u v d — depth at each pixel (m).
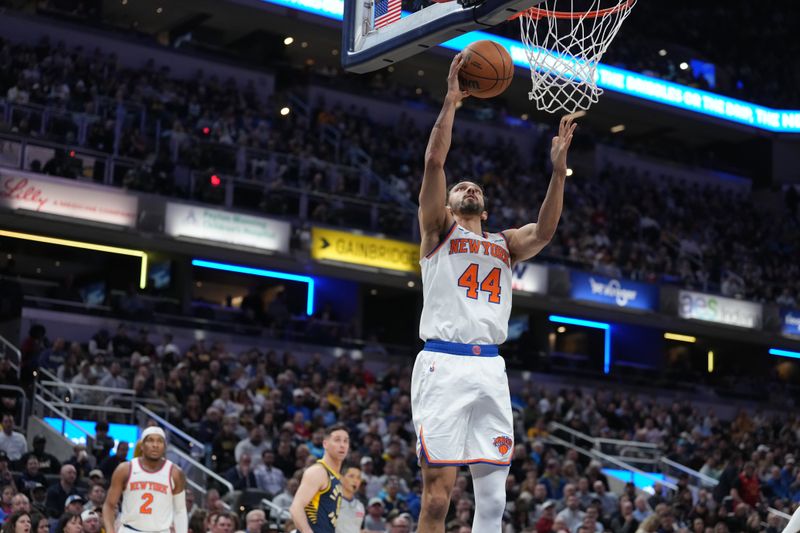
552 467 17.95
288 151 27.78
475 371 5.12
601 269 28.91
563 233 29.56
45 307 22.52
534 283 27.61
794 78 40.28
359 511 8.66
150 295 25.67
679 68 38.00
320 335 25.78
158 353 21.27
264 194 24.95
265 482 15.49
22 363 19.84
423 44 6.38
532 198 31.55
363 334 28.88
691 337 33.69
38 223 22.64
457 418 5.07
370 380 23.42
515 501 15.97
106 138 23.97
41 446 15.10
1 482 13.36
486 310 5.19
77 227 22.98
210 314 25.53
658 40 38.25
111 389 17.67
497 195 30.44
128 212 23.16
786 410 30.83
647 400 28.80
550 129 35.34
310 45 33.94
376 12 6.82
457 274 5.20
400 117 32.97
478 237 5.25
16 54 26.17
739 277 31.81
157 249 25.11
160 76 28.34
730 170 38.53
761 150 39.31
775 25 41.06
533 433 22.23
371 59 6.70
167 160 24.08
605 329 32.09
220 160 25.33
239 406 18.41
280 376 20.47
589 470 18.75
